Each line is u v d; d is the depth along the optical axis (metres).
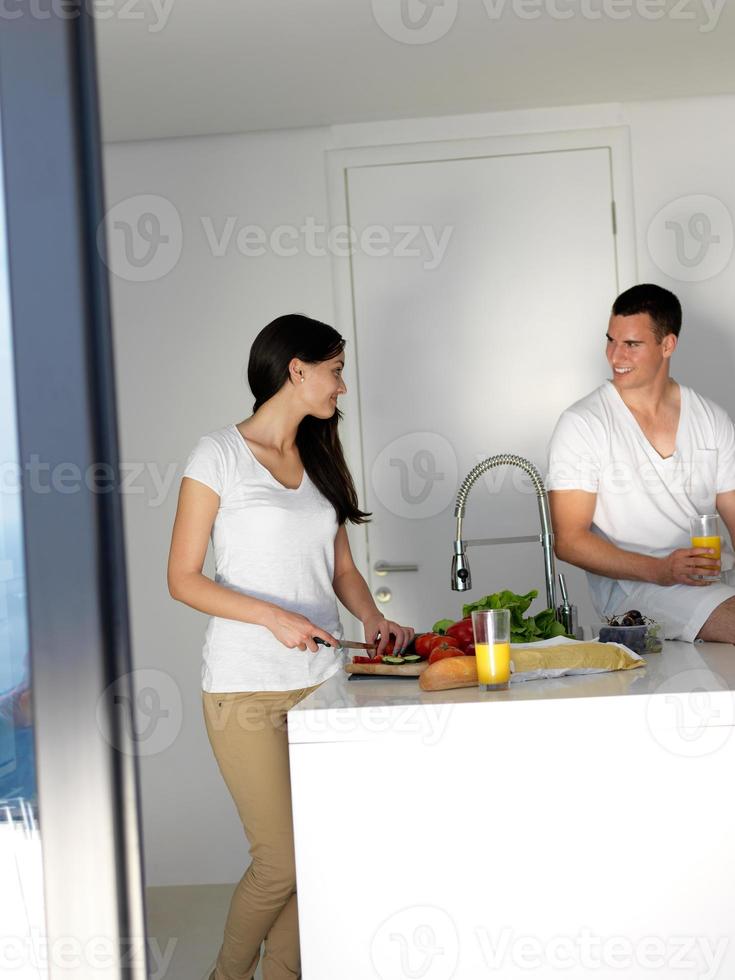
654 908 1.62
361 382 3.65
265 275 3.65
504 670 1.76
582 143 3.56
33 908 1.06
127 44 2.82
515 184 3.58
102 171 1.01
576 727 1.64
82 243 0.99
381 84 3.23
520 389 3.61
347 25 2.78
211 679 2.15
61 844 1.00
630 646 2.14
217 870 3.63
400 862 1.66
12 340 0.98
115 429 1.00
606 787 1.63
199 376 3.66
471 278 3.61
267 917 2.16
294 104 3.37
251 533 2.18
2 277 1.00
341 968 1.67
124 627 1.00
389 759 1.66
